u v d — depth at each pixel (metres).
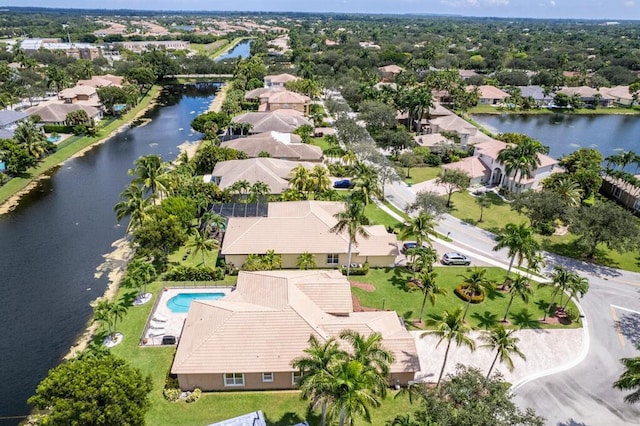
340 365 31.34
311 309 45.94
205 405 40.16
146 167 72.25
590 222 64.12
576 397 42.19
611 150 128.12
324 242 61.69
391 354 36.97
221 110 144.12
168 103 166.12
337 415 31.08
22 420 39.53
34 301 54.47
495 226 77.19
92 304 54.09
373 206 82.81
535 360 46.66
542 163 94.12
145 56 199.50
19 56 187.25
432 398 32.81
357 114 135.62
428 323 50.28
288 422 38.62
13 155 88.38
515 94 177.12
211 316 44.50
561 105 176.75
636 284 61.38
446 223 77.44
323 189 79.12
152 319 50.62
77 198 83.94
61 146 109.75
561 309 55.25
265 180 81.81
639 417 40.38
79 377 30.77
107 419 29.83
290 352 41.59
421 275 51.66
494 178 98.56
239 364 40.84
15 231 70.94
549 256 68.19
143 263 55.50
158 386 41.75
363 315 47.59
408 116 139.25
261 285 49.28
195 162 93.19
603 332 51.34
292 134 111.75
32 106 141.12
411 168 105.56
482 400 31.28
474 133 120.56
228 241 61.31
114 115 140.88
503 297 57.25
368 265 62.09
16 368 44.69
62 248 66.31
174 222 59.28
